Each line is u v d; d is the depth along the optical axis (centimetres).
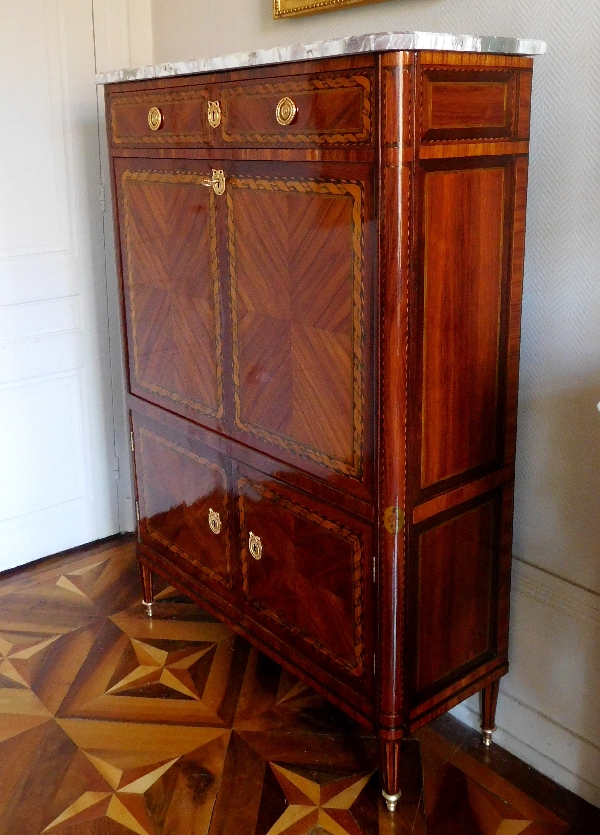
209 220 162
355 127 124
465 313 138
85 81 233
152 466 204
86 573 246
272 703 188
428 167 125
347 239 131
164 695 191
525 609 168
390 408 131
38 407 245
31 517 251
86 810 158
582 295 148
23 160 226
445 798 161
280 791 162
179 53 237
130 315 198
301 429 151
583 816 158
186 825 154
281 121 137
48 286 238
